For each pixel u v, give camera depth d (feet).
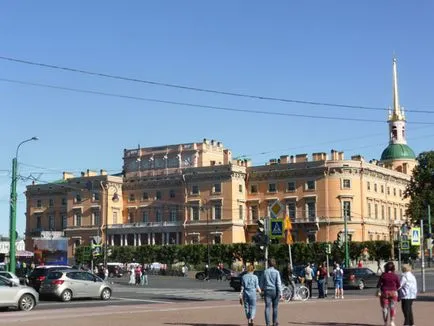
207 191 435.53
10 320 83.10
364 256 346.33
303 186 413.39
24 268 214.07
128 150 493.77
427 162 352.28
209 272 274.98
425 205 339.16
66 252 257.34
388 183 448.24
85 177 478.59
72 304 123.65
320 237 402.31
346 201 401.29
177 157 468.34
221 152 481.46
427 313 89.04
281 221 116.26
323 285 140.77
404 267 71.67
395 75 510.17
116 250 425.28
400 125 504.43
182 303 123.95
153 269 349.20
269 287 72.08
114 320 82.38
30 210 510.99
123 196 478.59
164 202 458.09
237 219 426.51
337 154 414.21
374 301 120.57
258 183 433.48
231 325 76.48
